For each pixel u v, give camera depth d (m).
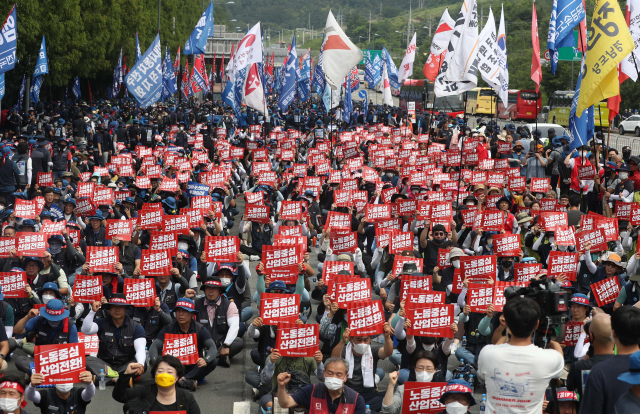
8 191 18.92
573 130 16.34
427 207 14.32
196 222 13.66
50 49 39.00
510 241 12.15
